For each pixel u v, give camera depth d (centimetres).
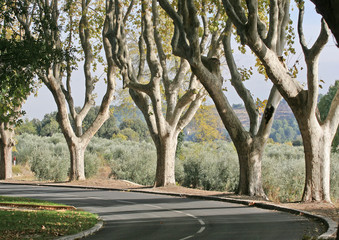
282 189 2920
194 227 1348
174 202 2192
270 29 2009
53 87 3288
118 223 1462
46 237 1096
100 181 3403
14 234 1131
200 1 2573
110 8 2866
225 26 2430
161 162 2975
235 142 2353
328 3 623
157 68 2814
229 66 2395
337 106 2038
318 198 2025
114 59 2839
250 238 1112
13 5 1809
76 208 1889
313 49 1856
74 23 3469
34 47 1667
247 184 2355
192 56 2153
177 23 2205
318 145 2027
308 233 1194
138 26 3147
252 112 2372
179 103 2933
